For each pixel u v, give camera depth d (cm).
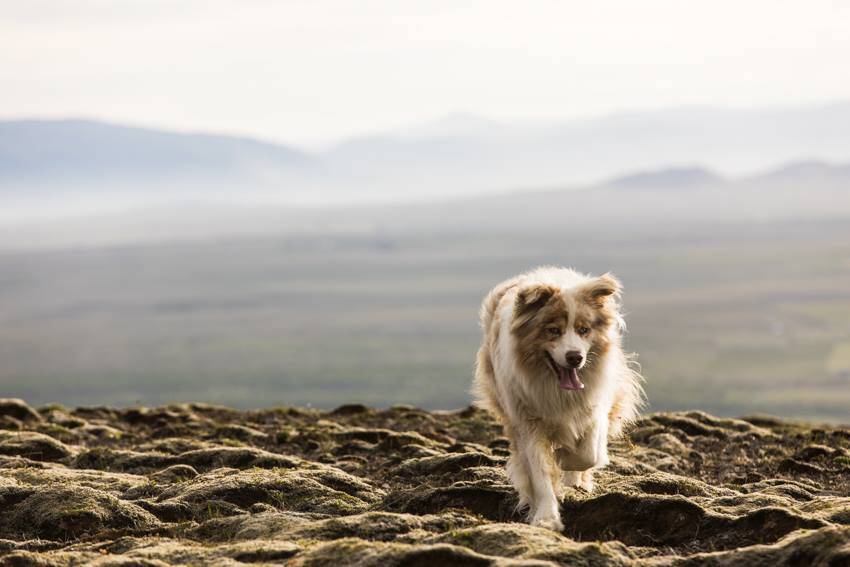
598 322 1039
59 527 1044
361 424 1797
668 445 1469
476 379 1199
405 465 1290
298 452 1518
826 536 816
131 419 1909
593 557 822
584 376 1038
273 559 880
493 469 1212
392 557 820
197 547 923
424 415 1869
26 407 1869
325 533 947
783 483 1187
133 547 954
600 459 1070
